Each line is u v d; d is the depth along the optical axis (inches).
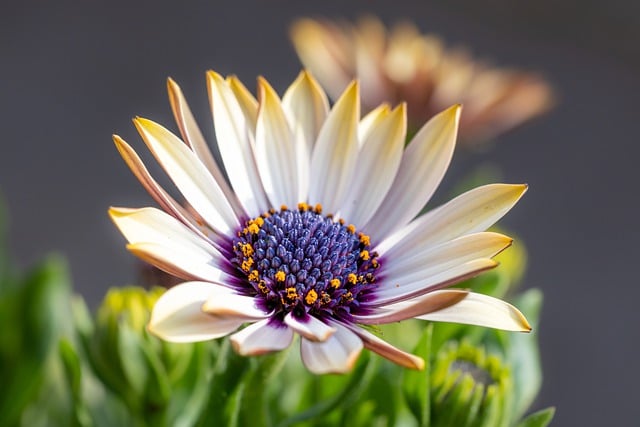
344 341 10.2
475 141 14.4
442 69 14.3
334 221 11.5
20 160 25.9
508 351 11.8
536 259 24.8
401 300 10.8
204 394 11.9
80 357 12.1
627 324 23.7
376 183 11.5
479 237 10.6
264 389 11.0
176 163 10.9
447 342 12.0
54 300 11.9
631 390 22.5
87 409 12.1
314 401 12.1
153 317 9.9
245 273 11.1
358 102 11.5
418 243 11.1
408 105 14.1
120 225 10.2
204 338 10.1
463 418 11.2
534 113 14.5
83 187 25.4
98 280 23.0
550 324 23.5
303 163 11.6
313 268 11.2
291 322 10.4
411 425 12.1
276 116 11.5
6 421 11.7
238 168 11.3
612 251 25.3
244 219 11.3
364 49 14.3
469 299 10.4
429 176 11.3
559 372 22.7
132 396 11.5
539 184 26.6
